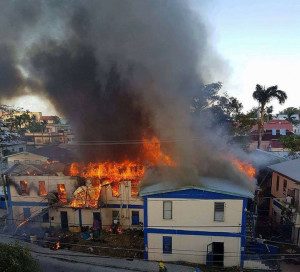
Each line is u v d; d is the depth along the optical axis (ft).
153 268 49.70
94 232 63.16
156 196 50.44
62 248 58.85
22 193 69.51
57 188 68.33
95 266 51.13
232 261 49.37
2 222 73.26
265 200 73.77
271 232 61.98
